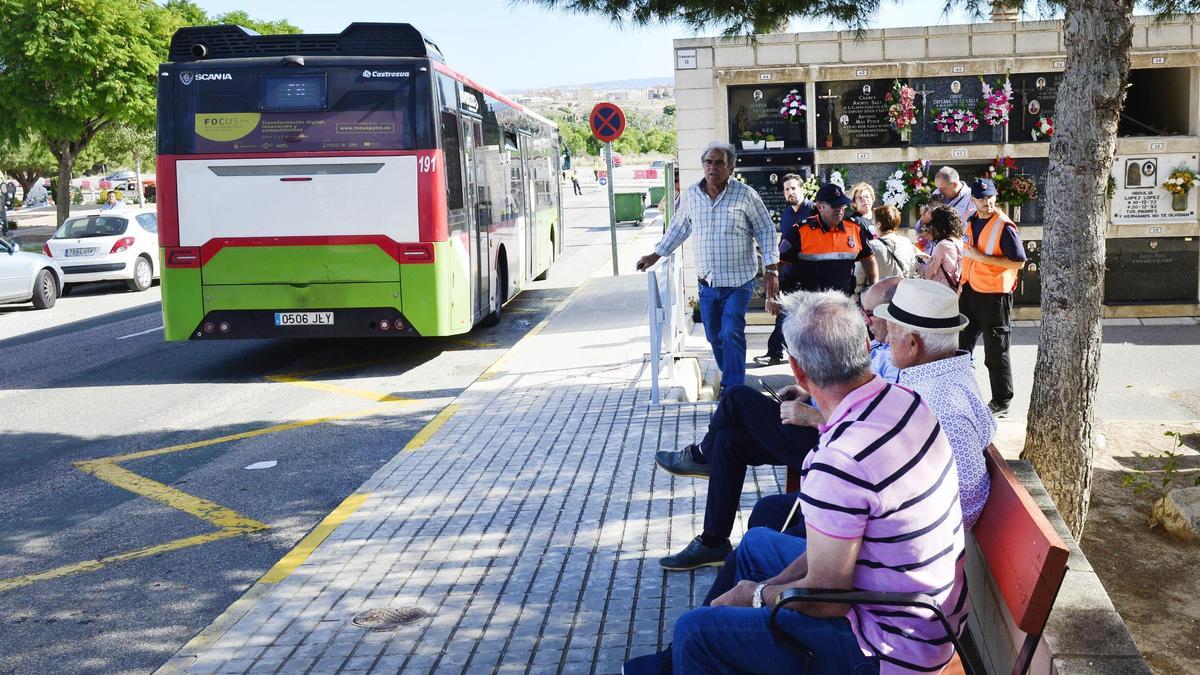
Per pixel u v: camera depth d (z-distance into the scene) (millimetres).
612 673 4207
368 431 9141
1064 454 5531
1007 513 3381
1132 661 2957
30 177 77688
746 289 8602
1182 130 13586
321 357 13367
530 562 5488
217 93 11445
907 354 3910
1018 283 13734
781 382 10195
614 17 7926
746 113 13633
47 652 4980
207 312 11680
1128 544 5695
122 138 53969
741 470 5020
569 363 11375
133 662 4844
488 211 14203
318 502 7160
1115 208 13406
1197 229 13320
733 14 8062
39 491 7762
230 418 9992
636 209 39781
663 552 5492
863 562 2955
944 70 13258
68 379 12516
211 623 5105
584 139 119188
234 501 7277
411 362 12664
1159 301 13492
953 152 13336
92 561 6207
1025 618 2975
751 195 8484
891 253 9609
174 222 11578
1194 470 6820
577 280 21703
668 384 9680
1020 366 10945
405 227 11508
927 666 2969
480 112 13891
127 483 7859
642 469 7051
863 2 7910
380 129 11422
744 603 3346
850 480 2891
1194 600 5023
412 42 11547
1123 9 5195
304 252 11539
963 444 3625
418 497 6785
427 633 4691
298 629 4820
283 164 11461
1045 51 13156
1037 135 13375
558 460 7434
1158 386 9805
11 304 22250
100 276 23234
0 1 27938
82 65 28594
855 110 13539
